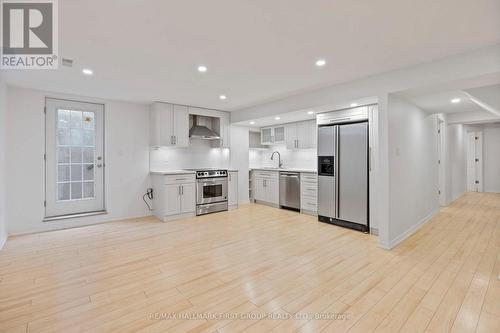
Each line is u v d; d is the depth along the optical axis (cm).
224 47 241
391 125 321
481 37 222
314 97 394
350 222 411
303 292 218
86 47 238
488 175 805
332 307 196
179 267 268
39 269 262
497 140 789
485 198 682
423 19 193
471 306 196
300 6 176
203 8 177
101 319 182
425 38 224
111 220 461
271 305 200
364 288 224
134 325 175
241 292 219
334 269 262
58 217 409
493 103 366
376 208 375
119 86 369
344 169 414
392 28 207
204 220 467
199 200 506
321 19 193
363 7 178
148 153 505
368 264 273
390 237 321
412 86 286
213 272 257
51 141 409
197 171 504
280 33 215
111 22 195
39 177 393
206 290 222
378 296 211
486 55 239
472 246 326
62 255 300
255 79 336
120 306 198
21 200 379
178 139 502
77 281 238
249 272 256
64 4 170
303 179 518
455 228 406
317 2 172
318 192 457
